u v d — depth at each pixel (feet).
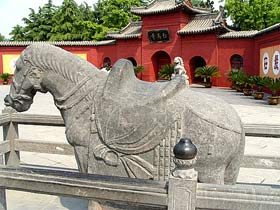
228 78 74.74
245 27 103.86
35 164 17.33
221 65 78.33
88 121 8.30
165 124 7.55
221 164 7.70
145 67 87.40
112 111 7.97
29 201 12.48
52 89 8.92
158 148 7.64
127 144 7.80
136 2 115.96
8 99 9.50
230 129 7.61
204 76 77.30
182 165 5.19
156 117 7.59
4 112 14.44
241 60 77.10
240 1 104.63
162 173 7.66
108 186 5.50
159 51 86.43
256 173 16.08
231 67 77.97
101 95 8.25
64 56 8.87
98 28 116.16
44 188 5.82
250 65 74.95
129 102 7.89
